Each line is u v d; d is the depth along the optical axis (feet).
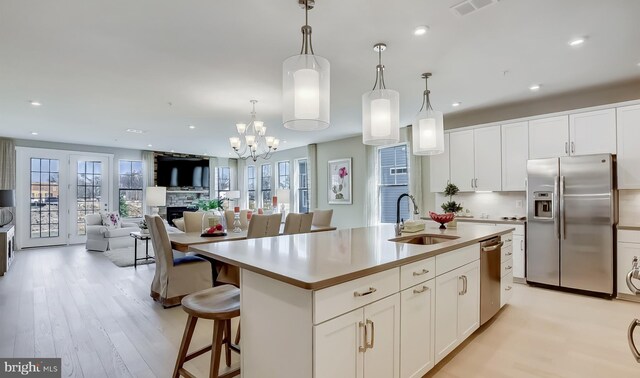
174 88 12.77
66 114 16.67
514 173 15.06
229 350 7.35
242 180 35.55
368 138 8.14
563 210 13.09
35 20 7.83
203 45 9.25
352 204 23.79
